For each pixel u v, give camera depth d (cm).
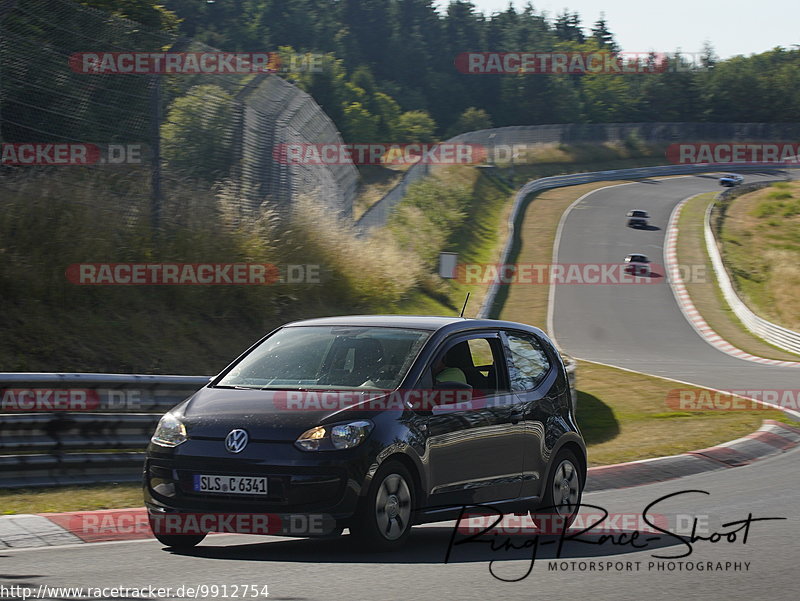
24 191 5788
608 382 9188
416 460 2609
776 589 2281
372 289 8356
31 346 5134
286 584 2170
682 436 6047
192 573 2294
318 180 9569
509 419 2936
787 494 3947
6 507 3266
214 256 6438
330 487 2442
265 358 2886
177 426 2575
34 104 6084
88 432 3875
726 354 15200
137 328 5712
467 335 2959
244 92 7844
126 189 6278
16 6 6075
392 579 2250
